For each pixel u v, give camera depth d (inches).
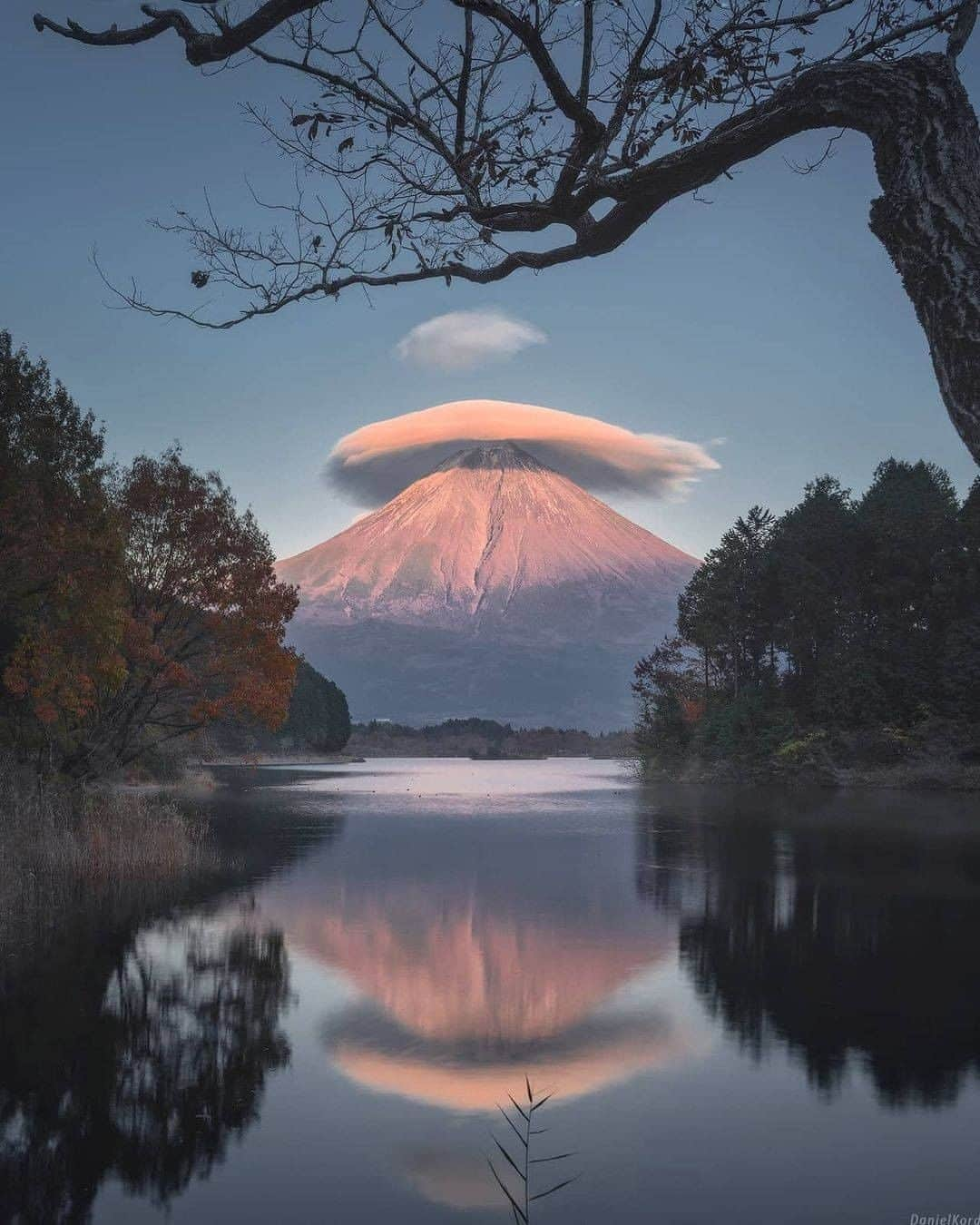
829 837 1358.3
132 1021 497.0
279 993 553.3
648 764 3307.1
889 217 140.6
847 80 143.9
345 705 6003.9
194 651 1264.8
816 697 2760.8
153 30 161.5
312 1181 319.0
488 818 1736.0
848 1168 326.3
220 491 1232.2
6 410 999.6
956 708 2571.4
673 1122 368.8
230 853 1207.6
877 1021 496.7
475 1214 295.0
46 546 987.3
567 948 670.5
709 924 753.6
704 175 161.2
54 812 1064.8
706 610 3061.0
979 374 130.3
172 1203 303.0
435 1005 527.8
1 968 605.3
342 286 190.4
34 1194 310.2
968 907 812.6
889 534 2770.7
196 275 188.9
